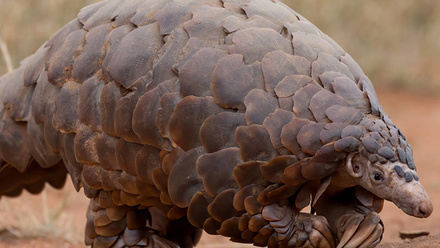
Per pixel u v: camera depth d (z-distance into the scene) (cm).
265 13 847
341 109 777
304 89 785
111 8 921
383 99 2917
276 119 772
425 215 749
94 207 927
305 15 2756
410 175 758
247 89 784
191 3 859
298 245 795
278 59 800
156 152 827
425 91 3078
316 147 761
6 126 1032
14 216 1458
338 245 790
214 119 785
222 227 800
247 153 773
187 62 809
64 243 1361
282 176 769
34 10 2033
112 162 868
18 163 1038
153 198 870
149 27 859
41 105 959
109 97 858
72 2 2059
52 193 1698
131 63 845
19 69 1048
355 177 775
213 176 784
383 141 766
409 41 3416
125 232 931
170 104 806
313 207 846
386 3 3288
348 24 3061
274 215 779
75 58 919
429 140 2275
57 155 979
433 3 3559
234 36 813
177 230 998
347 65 838
